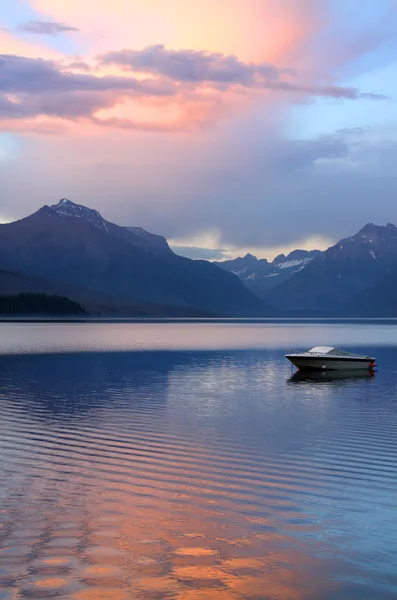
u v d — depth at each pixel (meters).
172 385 53.97
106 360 81.31
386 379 61.59
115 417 36.97
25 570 15.83
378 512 20.14
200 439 30.72
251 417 37.47
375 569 16.11
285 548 17.36
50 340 132.12
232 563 16.39
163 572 15.84
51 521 19.09
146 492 22.05
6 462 26.00
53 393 47.91
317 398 46.72
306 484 23.11
